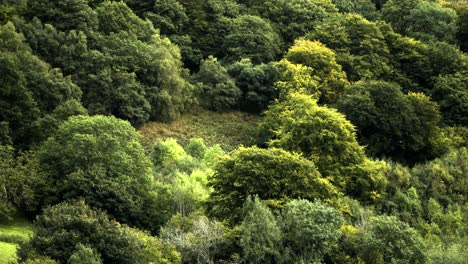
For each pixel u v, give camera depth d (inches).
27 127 2000.5
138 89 2475.4
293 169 1592.0
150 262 1245.7
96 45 2544.3
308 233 1338.6
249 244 1322.6
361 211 1716.3
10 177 1704.0
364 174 1948.8
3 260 1348.4
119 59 2503.7
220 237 1369.3
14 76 2043.6
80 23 2573.8
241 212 1485.0
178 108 2608.3
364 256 1393.9
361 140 2294.5
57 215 1249.4
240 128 2628.0
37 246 1182.3
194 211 1658.5
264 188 1556.3
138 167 1844.2
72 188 1707.7
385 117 2298.2
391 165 2164.1
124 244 1234.6
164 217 1734.7
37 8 2613.2
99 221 1267.2
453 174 2114.9
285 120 2106.3
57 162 1818.4
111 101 2380.7
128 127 1953.7
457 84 2677.2
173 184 1868.8
